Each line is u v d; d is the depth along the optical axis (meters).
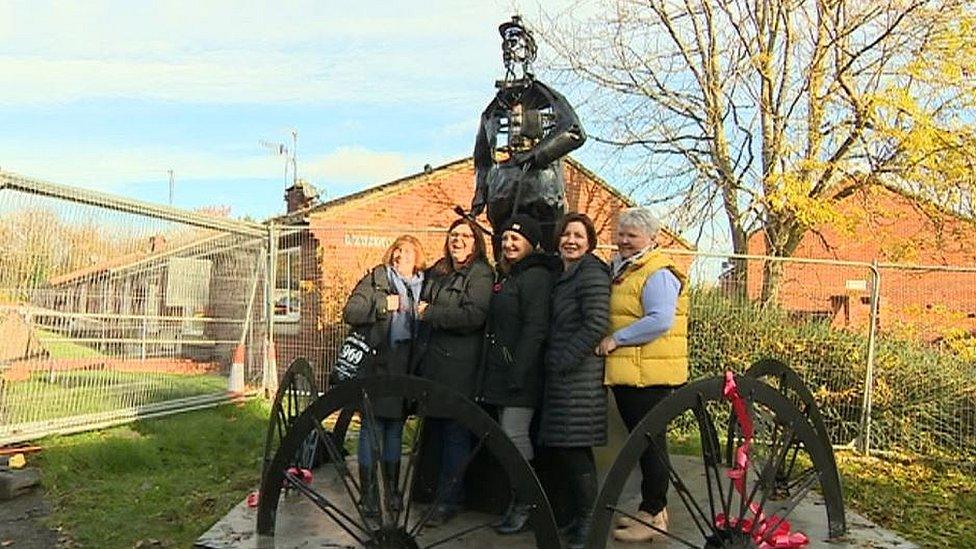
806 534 4.18
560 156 4.60
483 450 4.36
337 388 3.78
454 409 3.55
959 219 12.42
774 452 3.90
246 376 11.53
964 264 14.02
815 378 9.88
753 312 10.23
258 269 11.62
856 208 12.83
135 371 9.61
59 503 6.62
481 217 5.83
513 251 4.04
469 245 4.26
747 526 3.79
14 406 8.09
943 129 11.90
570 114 4.59
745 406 3.67
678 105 16.05
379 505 3.75
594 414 3.77
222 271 10.96
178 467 7.85
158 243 9.78
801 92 13.85
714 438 3.90
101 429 9.02
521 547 3.84
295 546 3.88
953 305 11.81
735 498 4.82
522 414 3.98
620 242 3.93
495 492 4.38
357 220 18.41
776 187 13.02
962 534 6.56
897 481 8.21
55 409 8.55
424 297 4.58
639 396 3.85
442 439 4.57
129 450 7.95
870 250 15.09
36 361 8.31
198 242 10.45
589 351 3.70
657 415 3.50
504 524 4.08
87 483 7.19
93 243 8.83
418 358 4.54
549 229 4.57
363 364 4.59
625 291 3.85
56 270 8.41
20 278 8.02
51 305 8.41
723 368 10.02
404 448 7.38
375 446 3.74
